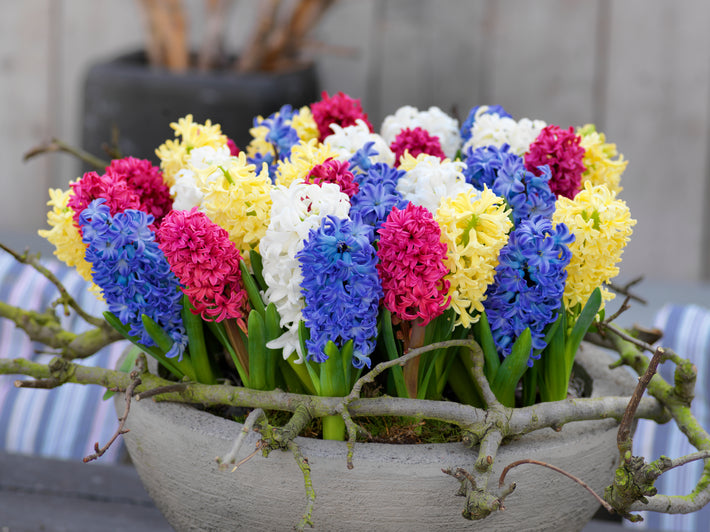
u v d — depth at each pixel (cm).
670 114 384
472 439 121
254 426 122
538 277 121
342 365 123
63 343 156
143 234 122
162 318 127
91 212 121
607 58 381
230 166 124
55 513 155
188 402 129
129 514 156
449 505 121
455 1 380
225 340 130
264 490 122
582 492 128
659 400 136
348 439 125
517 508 123
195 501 126
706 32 372
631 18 376
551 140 130
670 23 374
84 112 317
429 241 116
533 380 133
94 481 164
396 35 385
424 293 117
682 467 200
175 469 126
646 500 119
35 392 226
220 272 120
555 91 387
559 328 129
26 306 222
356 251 116
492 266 121
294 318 123
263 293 127
